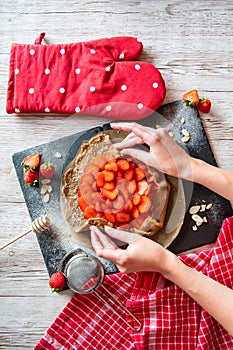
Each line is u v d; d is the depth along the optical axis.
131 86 1.00
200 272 0.95
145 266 0.93
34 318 0.99
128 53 1.01
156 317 0.97
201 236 0.99
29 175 0.98
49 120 1.02
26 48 1.01
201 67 1.04
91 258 0.96
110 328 0.97
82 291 0.95
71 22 1.04
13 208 1.00
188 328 0.97
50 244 0.98
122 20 1.04
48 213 0.98
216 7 1.05
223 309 0.89
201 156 1.02
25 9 1.04
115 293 0.98
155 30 1.04
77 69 1.00
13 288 0.99
